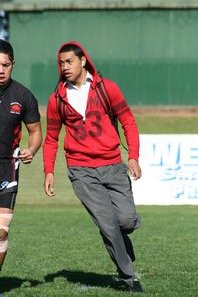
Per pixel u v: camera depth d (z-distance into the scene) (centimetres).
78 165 2225
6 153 2086
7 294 2228
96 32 10862
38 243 3362
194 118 9388
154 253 3072
